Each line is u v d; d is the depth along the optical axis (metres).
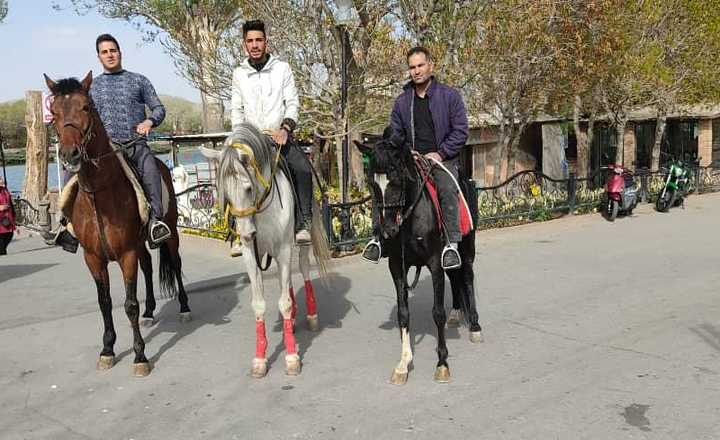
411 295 8.19
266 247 5.62
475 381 5.23
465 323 6.90
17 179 30.11
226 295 8.50
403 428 4.42
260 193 5.23
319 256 6.55
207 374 5.58
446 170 5.32
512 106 14.62
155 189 5.99
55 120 4.96
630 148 23.66
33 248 13.74
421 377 5.35
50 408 4.95
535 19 12.45
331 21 11.70
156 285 9.12
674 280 8.49
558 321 6.86
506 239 12.35
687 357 5.61
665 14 16.28
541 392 4.95
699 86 17.61
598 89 16.08
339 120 12.52
